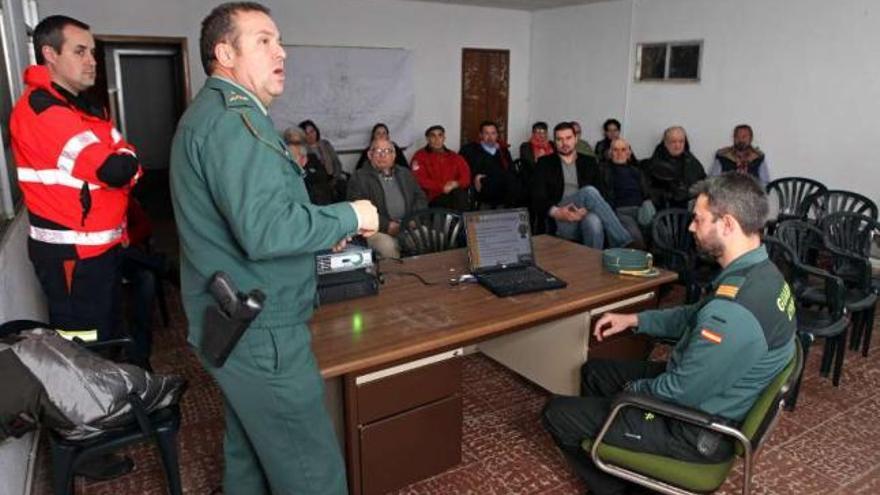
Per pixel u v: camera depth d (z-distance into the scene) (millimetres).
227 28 1260
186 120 1262
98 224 2006
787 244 3129
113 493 2033
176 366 2996
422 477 2023
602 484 1777
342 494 1515
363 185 3902
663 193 5125
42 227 1960
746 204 1521
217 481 2105
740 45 5449
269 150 1222
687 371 1503
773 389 1448
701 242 1622
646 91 6340
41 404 1478
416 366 1877
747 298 1479
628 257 2453
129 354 1992
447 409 2010
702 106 5836
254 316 1214
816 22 4902
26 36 3570
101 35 5297
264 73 1300
